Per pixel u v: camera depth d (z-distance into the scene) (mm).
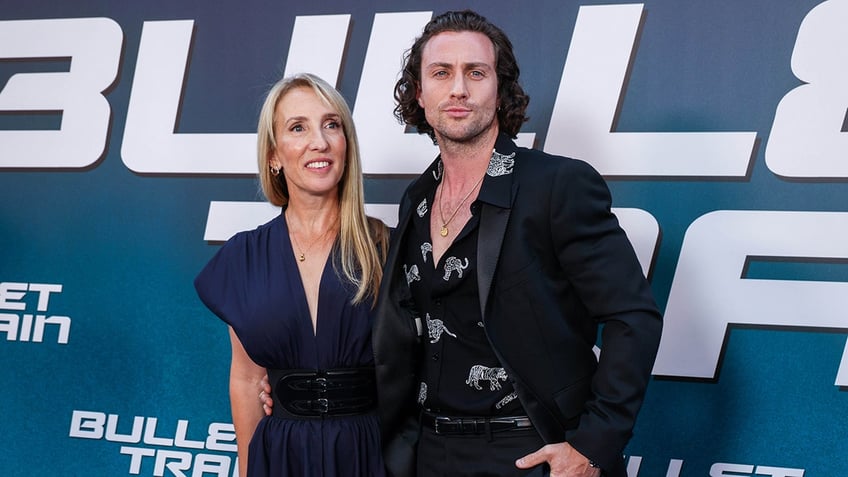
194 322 2748
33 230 2867
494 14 2590
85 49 2854
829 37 2381
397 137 2641
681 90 2467
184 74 2783
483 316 1697
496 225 1726
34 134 2873
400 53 2643
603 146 2506
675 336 2467
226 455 2711
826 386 2373
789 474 2387
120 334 2795
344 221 2016
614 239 1710
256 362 2018
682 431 2463
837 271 2375
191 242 2760
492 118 1812
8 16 2910
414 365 1881
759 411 2414
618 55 2504
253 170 2721
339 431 1950
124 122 2816
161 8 2809
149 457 2762
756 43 2424
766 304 2414
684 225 2465
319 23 2701
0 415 2859
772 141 2410
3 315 2875
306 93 2002
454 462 1786
